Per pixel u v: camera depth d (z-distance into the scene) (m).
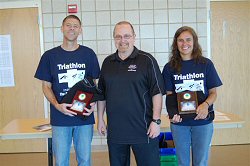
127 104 1.85
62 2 3.80
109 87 1.89
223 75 4.00
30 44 3.89
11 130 2.37
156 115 1.88
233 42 3.97
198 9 3.87
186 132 2.02
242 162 3.38
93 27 3.84
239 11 3.93
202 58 2.00
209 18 3.89
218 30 3.93
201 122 1.98
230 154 3.68
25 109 3.97
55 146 2.09
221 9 3.91
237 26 3.95
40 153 3.98
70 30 2.03
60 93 2.07
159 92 1.88
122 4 3.82
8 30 3.88
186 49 1.96
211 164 3.35
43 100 3.96
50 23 3.84
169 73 2.05
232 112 4.01
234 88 4.02
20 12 3.85
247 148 3.90
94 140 3.95
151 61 1.88
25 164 3.55
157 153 1.94
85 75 2.10
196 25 3.88
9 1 3.83
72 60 2.08
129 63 1.87
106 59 1.96
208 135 2.00
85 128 2.10
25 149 4.01
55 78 2.08
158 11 3.84
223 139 4.04
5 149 4.01
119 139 1.89
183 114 1.97
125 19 3.84
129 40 1.83
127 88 1.85
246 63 4.00
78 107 2.01
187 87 2.00
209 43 3.92
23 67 3.92
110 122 1.92
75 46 2.12
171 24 3.86
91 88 2.03
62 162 2.09
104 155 3.78
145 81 1.87
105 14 3.82
